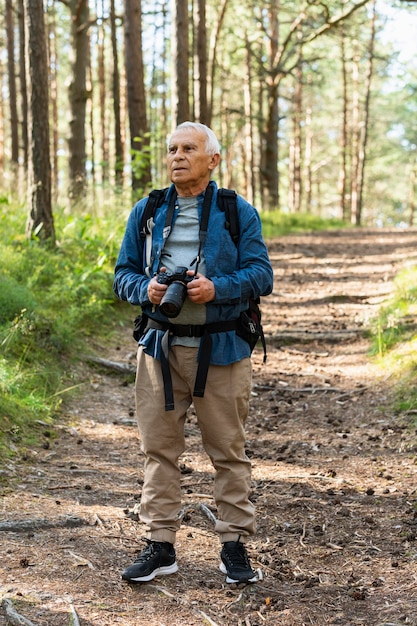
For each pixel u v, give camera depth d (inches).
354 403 240.4
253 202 1039.0
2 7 741.3
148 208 118.2
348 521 152.1
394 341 287.1
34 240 329.1
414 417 212.8
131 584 119.6
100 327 301.7
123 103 1096.2
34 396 213.9
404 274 421.1
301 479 176.7
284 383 265.9
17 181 477.7
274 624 111.3
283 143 1817.2
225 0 844.0
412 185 1988.2
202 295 108.4
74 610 108.8
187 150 112.7
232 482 119.8
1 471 165.0
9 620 104.8
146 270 116.7
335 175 2015.3
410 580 124.3
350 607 117.0
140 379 118.6
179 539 140.9
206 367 112.5
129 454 193.3
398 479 174.2
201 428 118.8
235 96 1380.4
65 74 1348.4
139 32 528.1
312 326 338.3
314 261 529.7
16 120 735.7
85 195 465.1
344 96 1254.3
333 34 836.6
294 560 134.8
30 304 259.4
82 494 160.9
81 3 565.9
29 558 125.7
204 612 113.1
